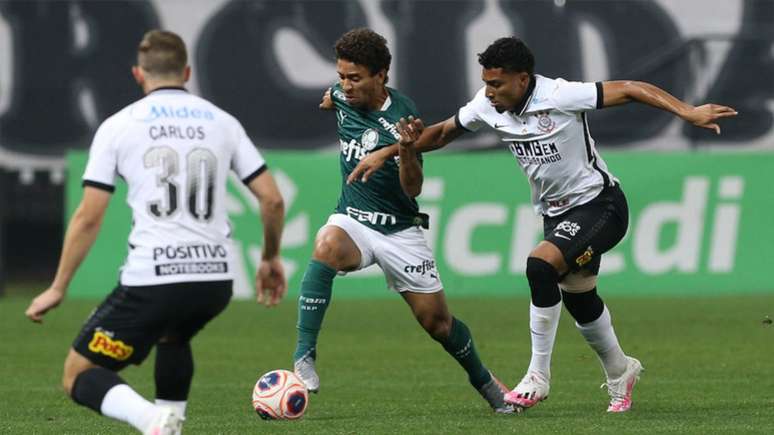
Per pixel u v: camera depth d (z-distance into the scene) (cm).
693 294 5706
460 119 2698
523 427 2467
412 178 2614
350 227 2750
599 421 2550
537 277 2597
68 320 4944
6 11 6156
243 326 4803
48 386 3259
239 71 6234
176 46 2050
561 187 2661
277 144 6259
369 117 2747
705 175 5700
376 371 3559
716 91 6253
